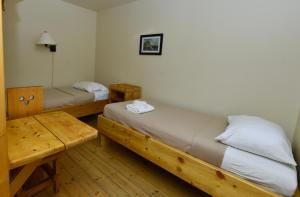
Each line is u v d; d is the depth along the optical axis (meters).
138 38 3.17
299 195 1.20
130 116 2.05
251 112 2.08
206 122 1.97
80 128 1.40
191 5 2.43
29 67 3.18
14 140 1.16
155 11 2.86
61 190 1.65
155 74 2.99
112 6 3.50
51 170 1.62
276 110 1.91
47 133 1.28
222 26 2.19
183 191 1.76
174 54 2.70
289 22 1.76
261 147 1.28
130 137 1.99
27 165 1.21
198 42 2.42
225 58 2.21
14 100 1.57
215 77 2.32
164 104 2.74
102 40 3.89
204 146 1.46
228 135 1.43
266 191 1.18
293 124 1.82
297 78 1.76
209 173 1.40
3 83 0.75
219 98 2.32
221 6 2.17
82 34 3.81
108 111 2.31
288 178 1.14
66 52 3.63
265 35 1.90
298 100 1.77
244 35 2.04
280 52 1.84
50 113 1.70
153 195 1.68
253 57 2.00
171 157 1.63
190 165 1.50
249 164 1.26
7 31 2.84
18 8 2.90
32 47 3.16
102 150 2.41
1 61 0.73
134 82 3.35
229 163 1.33
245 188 1.25
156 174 1.99
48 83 3.48
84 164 2.08
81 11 3.70
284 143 1.29
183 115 2.19
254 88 2.03
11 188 1.07
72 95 2.94
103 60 3.93
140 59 3.19
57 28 3.41
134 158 2.28
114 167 2.07
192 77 2.54
